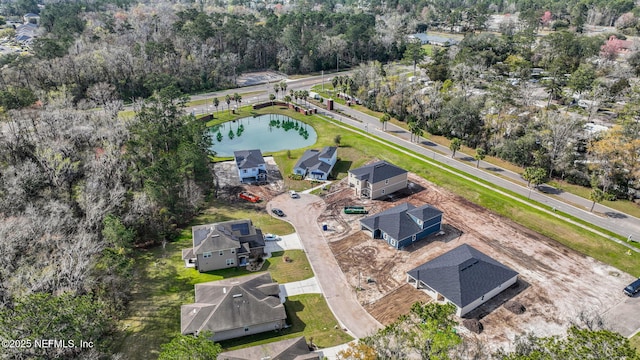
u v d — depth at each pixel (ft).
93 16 652.89
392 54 634.84
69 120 268.82
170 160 241.14
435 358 112.88
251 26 597.11
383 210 247.70
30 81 376.68
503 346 153.89
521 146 292.81
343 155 322.55
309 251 213.66
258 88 492.54
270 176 294.05
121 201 216.95
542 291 182.50
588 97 402.11
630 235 218.18
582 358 102.63
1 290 150.10
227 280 180.55
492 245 214.69
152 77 417.49
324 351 154.10
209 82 479.00
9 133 253.03
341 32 642.22
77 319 123.24
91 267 167.22
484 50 524.52
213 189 274.57
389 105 393.29
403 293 183.73
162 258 205.87
